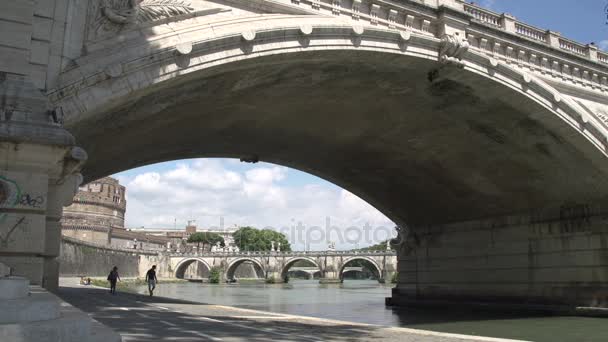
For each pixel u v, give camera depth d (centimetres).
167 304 2502
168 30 1486
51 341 507
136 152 2628
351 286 9825
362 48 1833
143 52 1407
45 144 1084
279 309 3469
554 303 2872
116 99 1378
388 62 1978
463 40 2062
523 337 2059
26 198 1068
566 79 2550
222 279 11938
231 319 1812
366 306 3903
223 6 1627
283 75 1916
